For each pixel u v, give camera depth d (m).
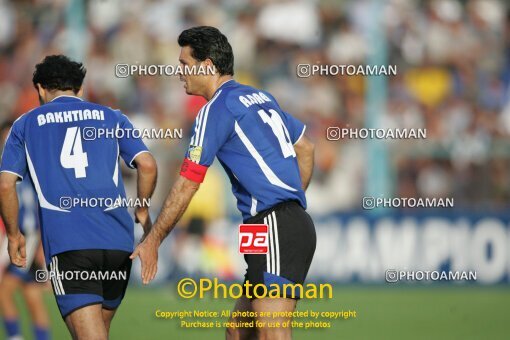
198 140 14.69
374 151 35.94
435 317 27.66
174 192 14.73
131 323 25.67
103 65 38.53
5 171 15.19
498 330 25.53
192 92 15.71
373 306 29.66
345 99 38.56
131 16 39.81
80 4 37.22
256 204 14.73
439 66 40.09
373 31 36.75
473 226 34.66
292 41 40.03
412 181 36.38
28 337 23.92
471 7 41.47
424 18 40.56
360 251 34.22
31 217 21.45
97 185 15.21
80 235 15.03
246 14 40.59
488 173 37.06
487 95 40.22
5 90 39.50
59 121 15.36
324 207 36.56
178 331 24.50
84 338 14.69
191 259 33.28
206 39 15.47
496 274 34.50
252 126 14.80
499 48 41.09
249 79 39.75
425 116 38.88
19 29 40.31
